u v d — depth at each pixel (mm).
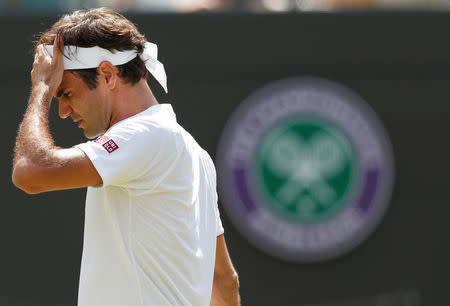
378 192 21172
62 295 20406
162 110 6953
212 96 20844
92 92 6855
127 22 6961
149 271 6766
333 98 21094
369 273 21141
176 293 6844
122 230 6730
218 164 20828
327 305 20984
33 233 20406
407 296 21203
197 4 21328
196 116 20812
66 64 6762
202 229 7160
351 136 21109
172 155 6746
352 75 21234
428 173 21375
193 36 20781
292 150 20953
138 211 6723
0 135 20359
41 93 6660
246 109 20891
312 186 20969
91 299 6891
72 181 6375
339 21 21172
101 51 6742
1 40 20312
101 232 6840
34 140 6352
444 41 21406
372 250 21156
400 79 21344
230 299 7941
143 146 6562
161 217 6758
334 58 21172
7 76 20359
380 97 21281
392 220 21234
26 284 20375
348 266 21094
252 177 20844
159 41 20750
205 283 7152
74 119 7125
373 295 21156
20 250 20406
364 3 21625
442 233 21375
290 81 21062
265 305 20875
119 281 6789
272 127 20953
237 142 20844
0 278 20375
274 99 20953
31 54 20406
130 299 6773
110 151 6453
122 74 6875
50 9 20703
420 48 21391
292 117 21031
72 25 6766
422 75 21391
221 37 20859
